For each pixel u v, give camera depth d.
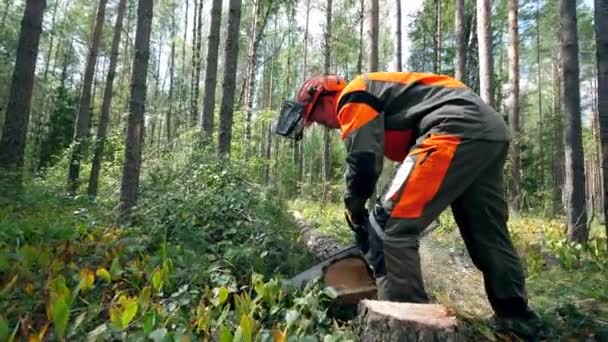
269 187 5.71
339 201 12.49
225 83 7.36
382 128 2.42
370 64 8.53
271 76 26.58
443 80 2.50
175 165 6.07
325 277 2.76
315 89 2.78
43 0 6.41
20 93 6.15
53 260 2.86
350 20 19.89
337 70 24.22
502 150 2.39
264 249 3.46
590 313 2.72
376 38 8.57
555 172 21.61
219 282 2.57
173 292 2.61
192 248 3.37
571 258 4.16
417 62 26.02
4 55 15.66
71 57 29.44
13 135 6.08
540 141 21.11
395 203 2.29
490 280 2.55
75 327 1.94
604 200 4.15
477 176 2.34
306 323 2.15
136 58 4.76
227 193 4.54
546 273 3.87
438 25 18.22
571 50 5.77
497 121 2.38
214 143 7.44
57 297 2.02
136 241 3.44
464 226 2.61
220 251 3.50
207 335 2.04
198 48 17.56
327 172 15.22
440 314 1.96
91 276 2.36
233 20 7.45
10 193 5.36
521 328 2.46
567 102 5.74
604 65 4.05
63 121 21.05
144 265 2.88
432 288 3.32
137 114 4.74
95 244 3.41
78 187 9.78
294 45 24.53
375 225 2.33
